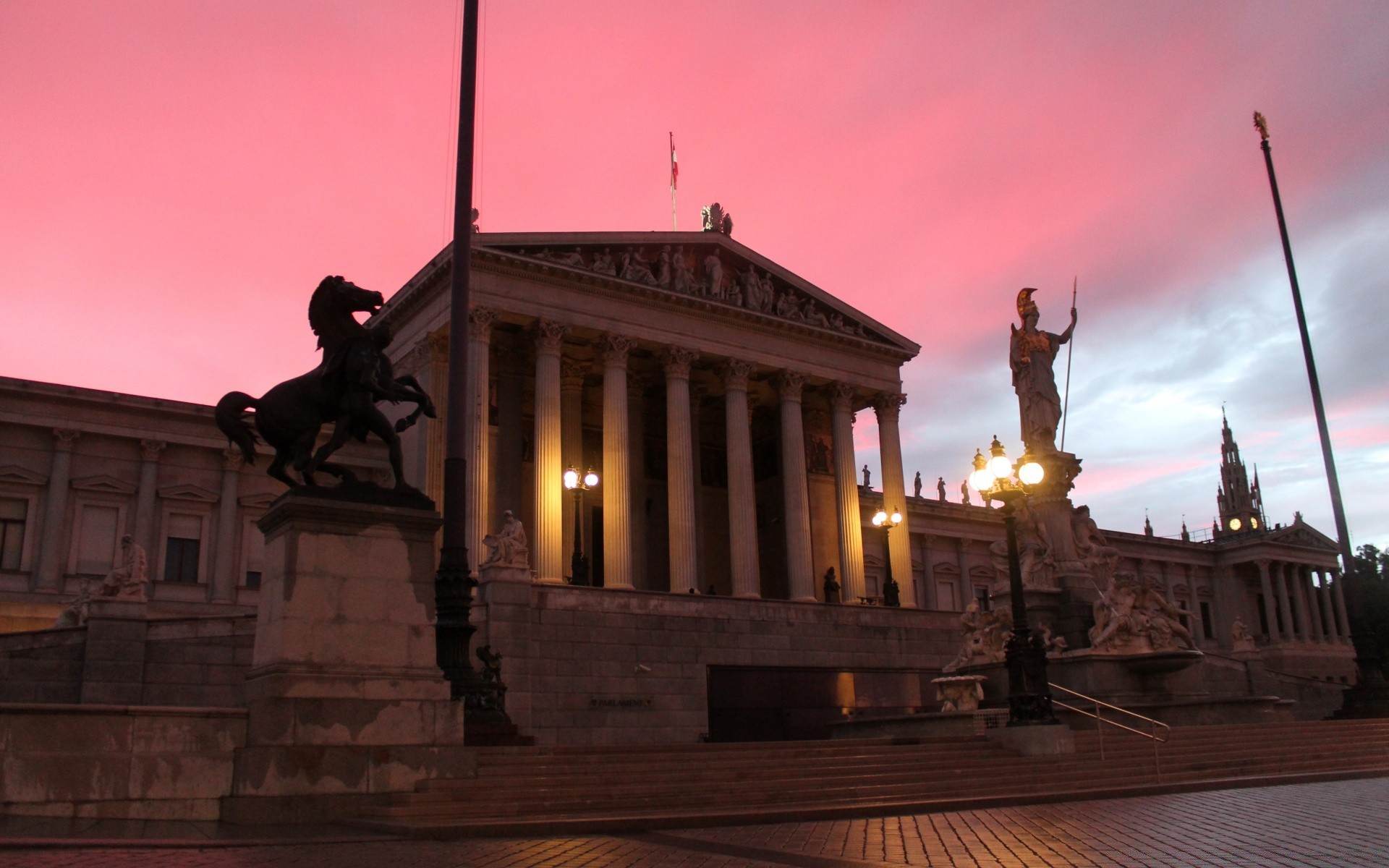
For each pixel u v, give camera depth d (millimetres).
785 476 65875
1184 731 32469
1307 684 57562
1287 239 46312
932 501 94938
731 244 65938
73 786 16828
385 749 18688
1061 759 27328
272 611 18922
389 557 19562
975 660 40031
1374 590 116062
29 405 59312
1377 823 17094
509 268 57469
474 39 25531
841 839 16062
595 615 47156
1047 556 42656
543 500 55875
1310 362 44906
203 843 14422
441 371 57062
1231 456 177125
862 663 55438
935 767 25719
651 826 17562
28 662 36750
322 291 20703
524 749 22250
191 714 17812
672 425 61344
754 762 24578
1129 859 13391
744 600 52188
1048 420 45531
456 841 15648
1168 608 41156
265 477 65312
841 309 70375
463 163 24719
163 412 62406
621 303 61031
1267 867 12508
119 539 60594
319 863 12953
